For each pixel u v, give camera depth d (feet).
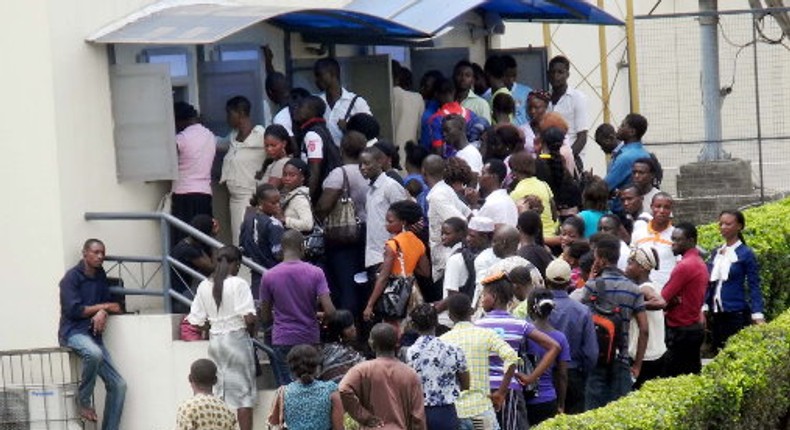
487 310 126.62
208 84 159.53
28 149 146.30
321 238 148.25
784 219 177.27
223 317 139.03
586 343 129.90
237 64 160.15
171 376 143.33
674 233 142.72
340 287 150.41
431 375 120.57
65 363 145.07
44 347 146.61
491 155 164.25
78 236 147.23
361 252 151.02
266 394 139.95
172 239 153.38
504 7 193.26
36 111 146.10
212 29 148.97
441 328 139.54
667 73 217.77
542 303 126.00
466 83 175.32
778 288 173.17
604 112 217.15
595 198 153.07
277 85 160.56
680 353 142.61
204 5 158.61
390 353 119.03
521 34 217.56
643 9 242.99
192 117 154.20
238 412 138.10
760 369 140.77
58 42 146.30
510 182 159.53
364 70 175.32
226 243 158.61
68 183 146.61
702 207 206.08
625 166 166.81
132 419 144.56
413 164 161.58
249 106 156.15
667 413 125.70
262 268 143.02
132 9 153.17
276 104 161.38
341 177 149.89
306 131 153.48
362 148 150.92
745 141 208.33
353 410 118.21
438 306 136.87
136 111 151.02
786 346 147.43
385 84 175.01
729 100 215.92
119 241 150.30
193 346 142.51
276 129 152.46
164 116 150.82
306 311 136.77
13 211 146.82
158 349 143.54
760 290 153.99
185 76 157.58
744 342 145.69
